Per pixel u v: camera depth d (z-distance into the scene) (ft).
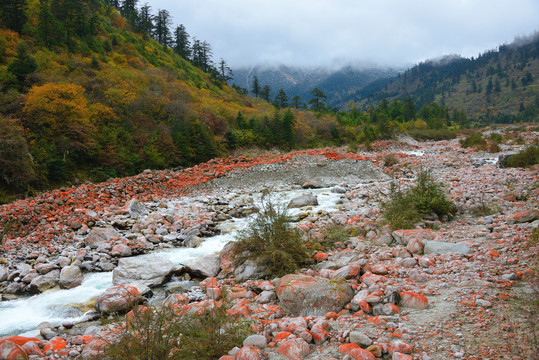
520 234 23.80
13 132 72.38
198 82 246.27
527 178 50.83
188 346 11.94
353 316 14.74
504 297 14.39
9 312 20.63
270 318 15.80
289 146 147.64
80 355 13.14
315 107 329.31
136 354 11.07
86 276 26.16
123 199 56.49
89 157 91.50
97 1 262.06
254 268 23.02
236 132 144.87
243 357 11.28
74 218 40.81
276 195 61.93
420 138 208.23
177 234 37.06
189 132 119.14
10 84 99.86
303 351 11.73
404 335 12.03
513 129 230.27
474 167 79.56
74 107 88.22
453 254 21.49
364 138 175.01
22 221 40.06
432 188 35.50
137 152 103.76
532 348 10.02
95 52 182.80
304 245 26.50
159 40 327.67
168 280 24.77
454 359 10.33
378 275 18.99
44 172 76.18
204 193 66.33
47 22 153.38
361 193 53.06
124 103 123.03
